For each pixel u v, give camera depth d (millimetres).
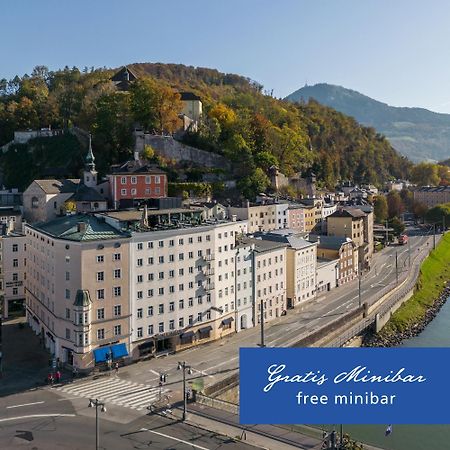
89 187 178625
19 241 139625
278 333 127062
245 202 195625
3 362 104812
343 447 69125
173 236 111750
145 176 181500
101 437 75312
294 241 156000
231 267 126188
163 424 79438
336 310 148750
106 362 101375
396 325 151875
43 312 113188
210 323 120125
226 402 85938
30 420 80625
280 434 75938
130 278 105188
